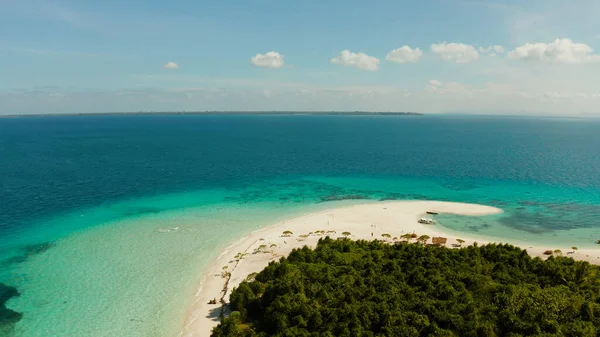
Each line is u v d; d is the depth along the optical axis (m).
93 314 52.75
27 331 48.88
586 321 43.12
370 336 40.62
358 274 55.47
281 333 42.34
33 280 61.69
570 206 104.75
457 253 62.91
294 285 49.84
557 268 56.12
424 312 44.91
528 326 41.34
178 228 85.75
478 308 45.41
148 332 49.00
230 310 52.56
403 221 90.88
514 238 81.38
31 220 90.19
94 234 81.50
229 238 79.94
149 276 63.44
